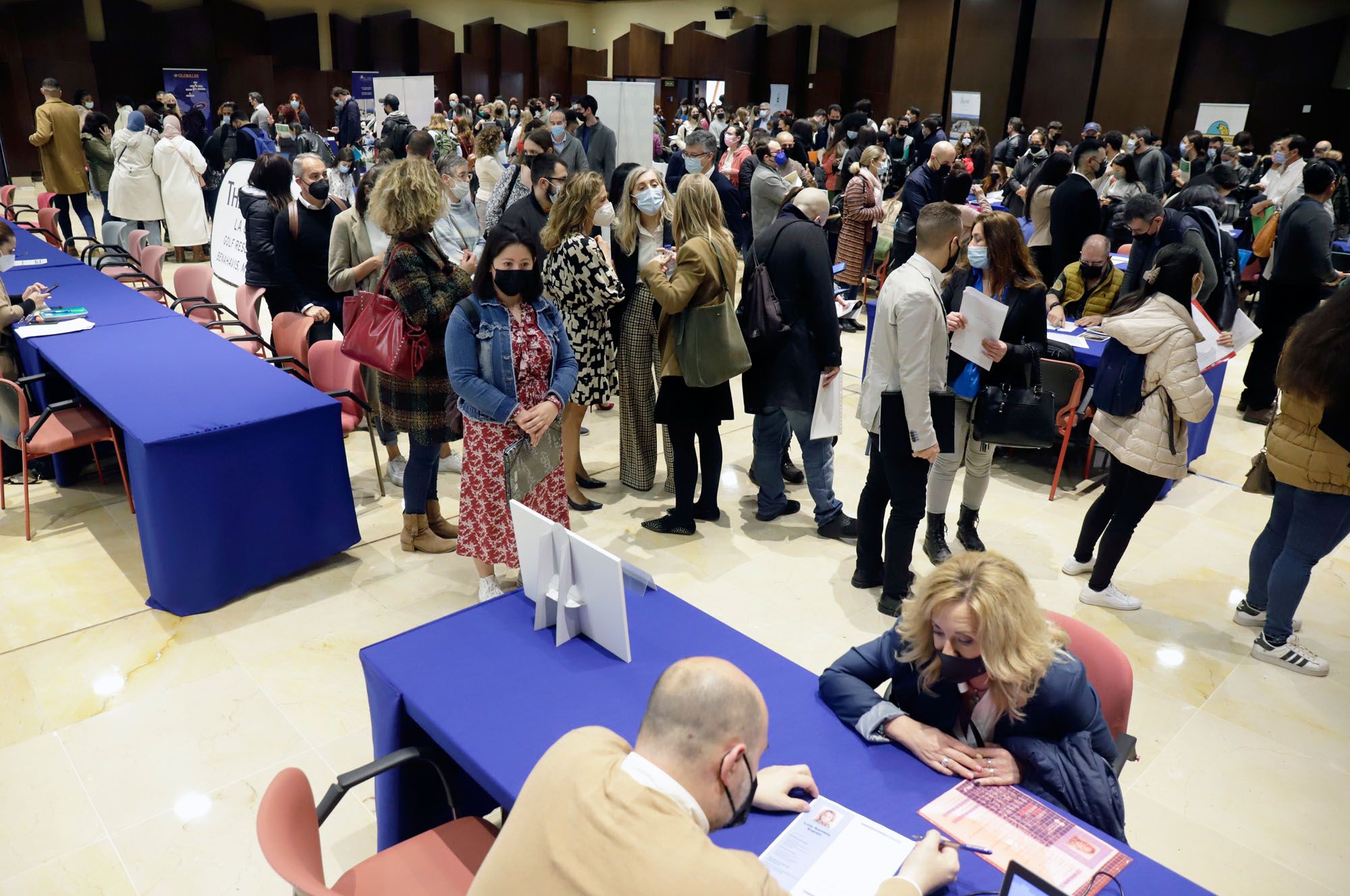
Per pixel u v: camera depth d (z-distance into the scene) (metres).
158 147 8.20
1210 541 3.94
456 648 2.03
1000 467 4.73
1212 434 5.22
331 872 2.17
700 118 13.66
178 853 2.21
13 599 3.27
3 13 14.30
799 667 1.97
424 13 19.33
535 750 1.70
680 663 1.25
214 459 3.05
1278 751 2.69
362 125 14.39
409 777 1.96
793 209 3.47
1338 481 2.74
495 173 7.02
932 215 2.80
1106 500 3.39
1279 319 5.14
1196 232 4.50
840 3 17.56
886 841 1.45
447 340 2.88
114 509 4.01
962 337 3.19
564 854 1.08
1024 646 1.58
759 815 1.53
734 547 3.80
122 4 15.80
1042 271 6.10
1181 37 13.45
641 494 4.30
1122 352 3.10
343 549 3.53
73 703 2.73
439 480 4.35
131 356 3.84
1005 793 1.59
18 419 3.54
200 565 3.14
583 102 7.79
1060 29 14.45
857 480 4.49
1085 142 6.31
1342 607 3.47
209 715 2.70
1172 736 2.74
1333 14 12.63
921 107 16.17
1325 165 4.78
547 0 20.81
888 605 3.30
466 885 1.66
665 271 3.73
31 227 7.62
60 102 8.80
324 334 4.77
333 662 2.96
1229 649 3.17
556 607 2.12
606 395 4.00
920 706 1.75
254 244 4.85
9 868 2.16
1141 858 1.45
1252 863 2.28
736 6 19.00
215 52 17.00
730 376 3.49
